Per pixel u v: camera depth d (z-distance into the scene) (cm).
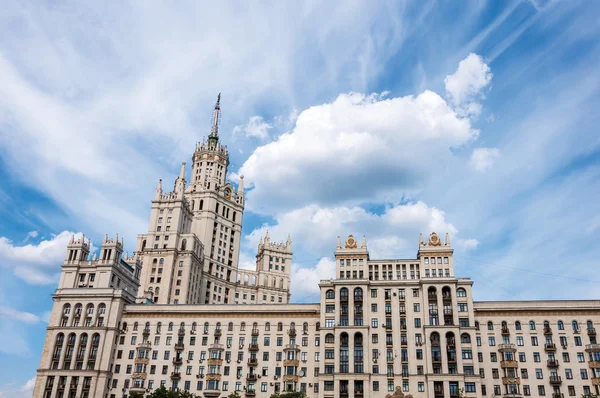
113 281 14775
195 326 13812
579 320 12662
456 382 12106
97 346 13500
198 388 13062
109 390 13250
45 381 13200
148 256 18325
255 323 13675
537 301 12988
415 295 13362
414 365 12556
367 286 13512
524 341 12625
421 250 14238
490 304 13100
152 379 13275
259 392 12850
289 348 13088
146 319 14038
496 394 12188
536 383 12150
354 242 14600
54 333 13800
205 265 19825
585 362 12206
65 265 14850
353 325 13038
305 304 13788
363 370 12512
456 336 12575
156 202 19288
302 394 11719
